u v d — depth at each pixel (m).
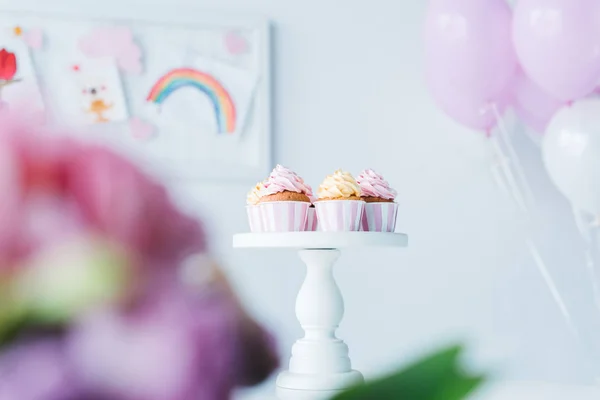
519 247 2.32
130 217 0.13
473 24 1.96
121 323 0.13
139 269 0.13
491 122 2.09
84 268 0.12
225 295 0.14
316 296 1.20
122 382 0.12
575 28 1.83
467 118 2.08
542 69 1.91
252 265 2.17
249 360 0.14
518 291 2.31
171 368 0.13
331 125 2.24
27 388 0.12
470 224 2.30
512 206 2.32
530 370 2.30
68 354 0.12
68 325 0.12
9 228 0.12
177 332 0.13
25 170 0.12
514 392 0.94
